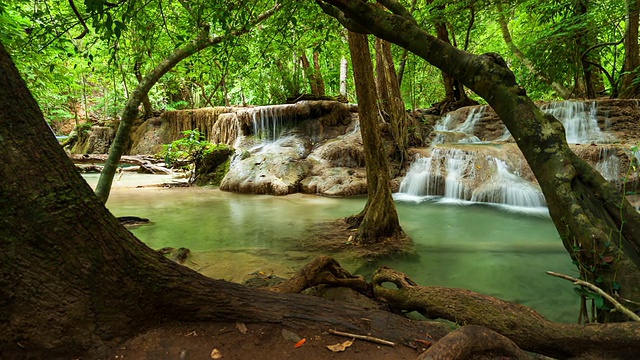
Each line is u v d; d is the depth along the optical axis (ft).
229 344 6.36
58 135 81.10
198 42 14.57
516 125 7.17
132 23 14.94
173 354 5.97
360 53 16.62
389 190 17.78
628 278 5.87
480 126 40.52
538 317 6.56
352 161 35.42
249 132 43.78
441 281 12.50
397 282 9.27
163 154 49.90
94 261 5.70
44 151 5.27
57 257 5.29
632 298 5.76
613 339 5.42
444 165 31.73
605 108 33.96
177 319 6.73
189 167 45.19
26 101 5.20
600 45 36.04
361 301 9.46
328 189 31.63
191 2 13.30
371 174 17.78
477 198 28.12
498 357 5.79
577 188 6.76
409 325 7.27
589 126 33.88
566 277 6.31
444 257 15.01
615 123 33.32
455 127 42.88
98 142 60.59
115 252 5.99
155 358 5.84
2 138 4.84
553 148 6.91
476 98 62.64
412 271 13.46
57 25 12.36
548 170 6.85
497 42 55.93
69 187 5.49
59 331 5.32
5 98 4.91
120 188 35.60
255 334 6.70
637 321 5.37
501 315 6.79
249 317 7.02
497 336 5.86
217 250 15.87
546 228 20.21
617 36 40.09
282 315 7.20
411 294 8.51
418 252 15.65
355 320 7.27
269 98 56.95
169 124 55.52
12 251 4.89
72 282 5.45
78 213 5.53
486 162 29.53
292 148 38.32
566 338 5.92
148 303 6.39
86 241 5.62
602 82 45.52
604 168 25.30
